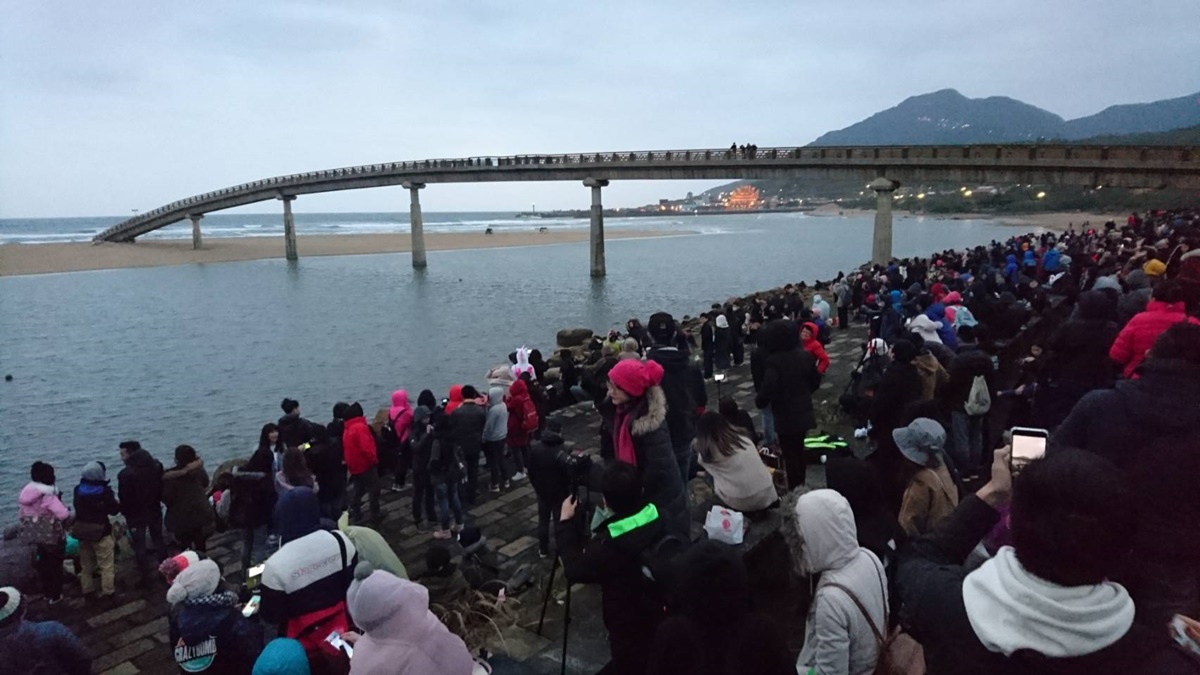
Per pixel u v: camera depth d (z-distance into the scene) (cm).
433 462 863
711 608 291
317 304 4694
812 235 14162
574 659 525
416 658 329
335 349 3209
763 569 603
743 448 632
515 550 807
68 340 3438
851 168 4878
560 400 1496
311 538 460
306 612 441
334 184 8212
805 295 3259
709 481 849
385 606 332
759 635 287
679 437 641
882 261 4753
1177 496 304
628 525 404
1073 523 184
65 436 1986
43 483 787
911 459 489
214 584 444
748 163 5478
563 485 760
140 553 833
